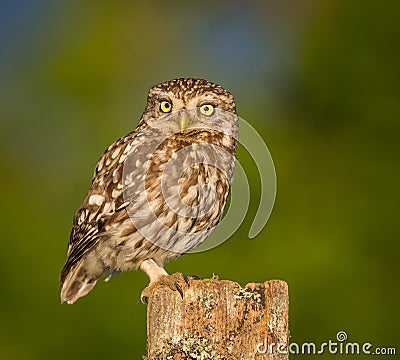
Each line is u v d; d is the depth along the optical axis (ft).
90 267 38.63
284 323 29.19
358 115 65.72
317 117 66.54
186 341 28.86
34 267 62.13
